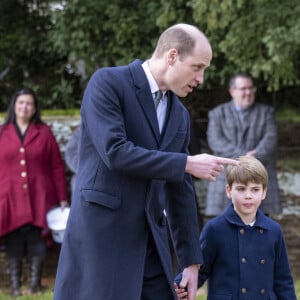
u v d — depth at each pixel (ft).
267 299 15.92
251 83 28.50
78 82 36.35
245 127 28.37
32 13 36.14
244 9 28.81
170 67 13.94
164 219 14.75
